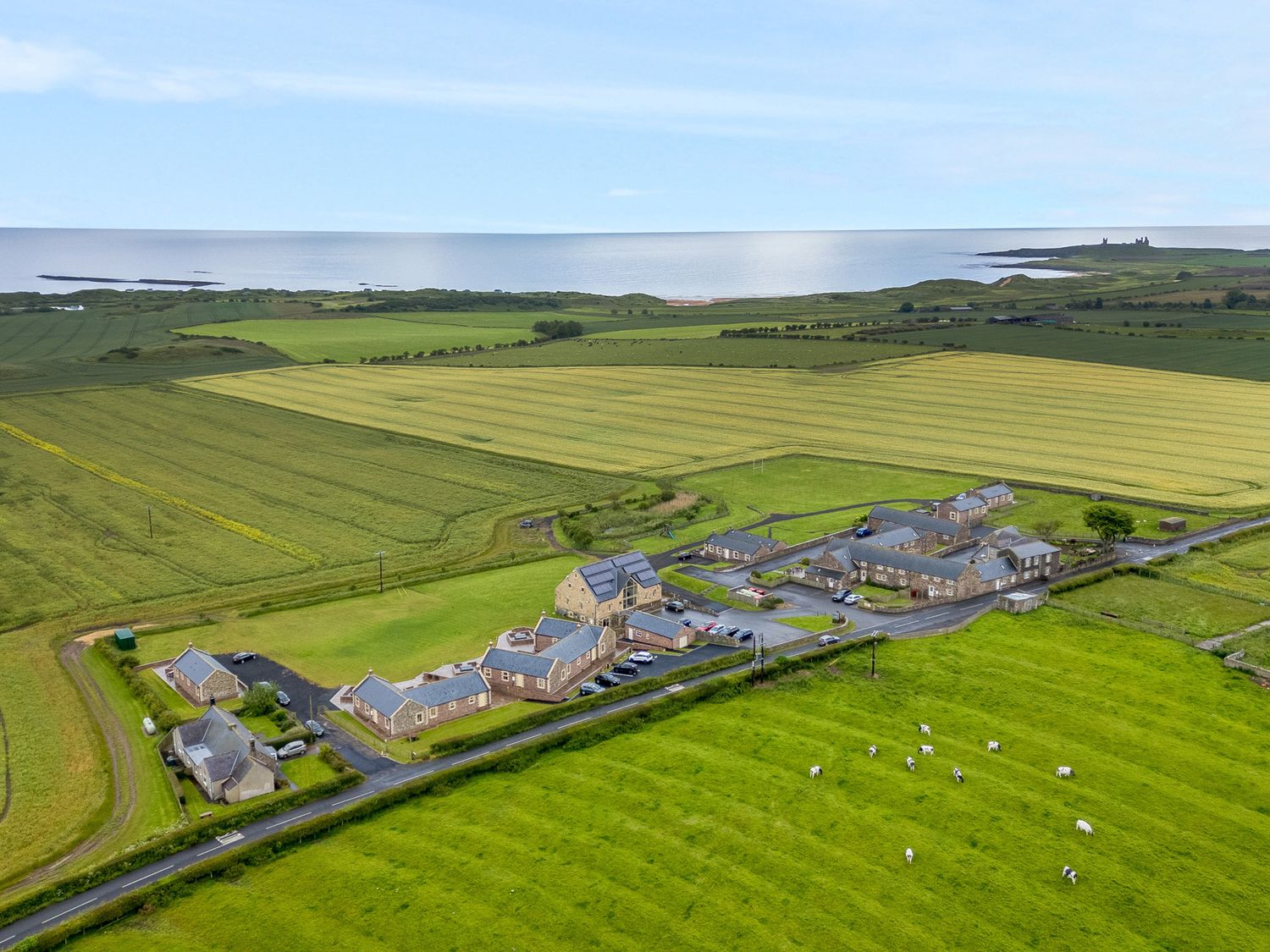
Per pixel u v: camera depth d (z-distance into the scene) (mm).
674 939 80438
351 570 174125
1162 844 92625
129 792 103562
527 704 123250
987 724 114500
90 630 148250
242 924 82312
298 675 130875
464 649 139125
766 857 90312
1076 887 86938
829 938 80750
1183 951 80000
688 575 171000
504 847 91875
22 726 117938
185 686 126625
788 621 147750
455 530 198000
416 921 82250
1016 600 148875
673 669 131125
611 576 151125
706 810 97438
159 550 184250
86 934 81250
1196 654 133125
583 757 108375
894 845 92250
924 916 83375
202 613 154000
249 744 106875
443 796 100812
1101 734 111750
